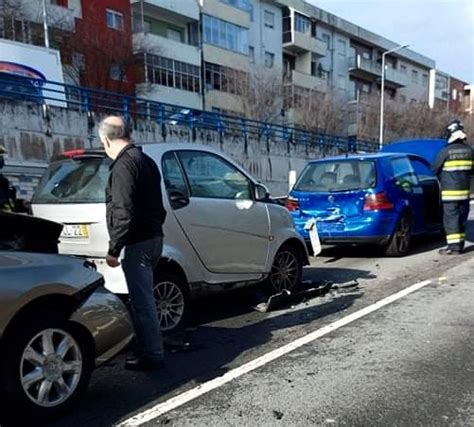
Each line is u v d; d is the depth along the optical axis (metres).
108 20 33.47
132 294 4.14
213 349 4.72
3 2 26.42
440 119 49.81
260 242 6.15
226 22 40.09
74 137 17.38
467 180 9.02
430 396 3.63
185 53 36.44
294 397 3.67
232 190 5.96
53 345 3.50
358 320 5.44
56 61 20.23
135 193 3.91
